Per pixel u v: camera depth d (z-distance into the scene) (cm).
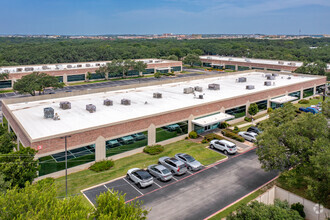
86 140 3353
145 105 4522
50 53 14438
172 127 4216
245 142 4259
